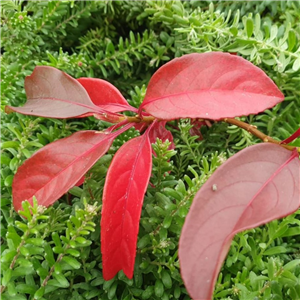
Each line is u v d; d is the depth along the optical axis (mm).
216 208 194
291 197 204
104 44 400
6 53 346
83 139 257
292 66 322
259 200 200
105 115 262
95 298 278
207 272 179
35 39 357
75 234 235
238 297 264
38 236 245
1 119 319
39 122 326
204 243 185
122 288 272
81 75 364
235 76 228
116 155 239
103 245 226
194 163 347
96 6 377
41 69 265
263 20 385
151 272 275
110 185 229
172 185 279
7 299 224
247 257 270
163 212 255
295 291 241
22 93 315
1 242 276
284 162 218
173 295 270
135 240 223
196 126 351
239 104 222
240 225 190
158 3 361
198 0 393
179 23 350
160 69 237
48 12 353
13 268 230
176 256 251
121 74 417
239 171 207
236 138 365
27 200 239
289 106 353
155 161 268
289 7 385
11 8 342
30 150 305
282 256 286
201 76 233
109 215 226
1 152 307
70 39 411
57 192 243
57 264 235
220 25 338
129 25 423
